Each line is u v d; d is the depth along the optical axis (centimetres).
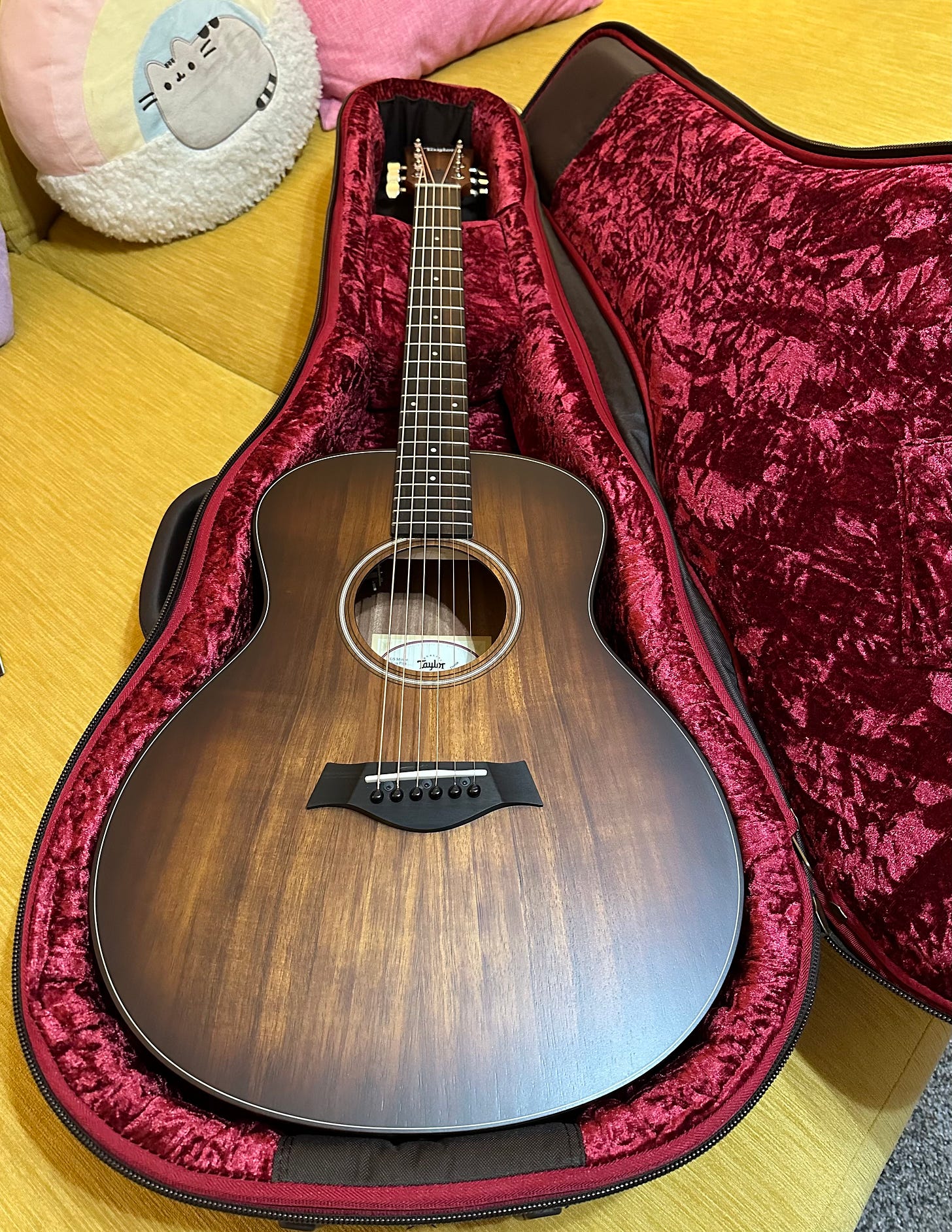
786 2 149
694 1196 67
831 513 77
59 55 111
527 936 58
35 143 118
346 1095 52
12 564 105
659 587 83
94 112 116
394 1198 51
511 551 82
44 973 61
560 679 72
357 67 141
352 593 78
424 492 85
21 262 136
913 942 62
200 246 136
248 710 69
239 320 128
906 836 64
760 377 87
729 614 85
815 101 130
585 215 118
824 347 81
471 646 83
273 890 59
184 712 68
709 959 58
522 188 119
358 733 68
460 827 62
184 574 81
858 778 69
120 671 97
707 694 77
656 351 100
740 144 99
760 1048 60
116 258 136
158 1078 58
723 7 151
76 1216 63
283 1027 54
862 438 76
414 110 130
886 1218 97
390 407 114
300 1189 51
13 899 80
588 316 113
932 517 70
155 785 64
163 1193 53
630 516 87
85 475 113
